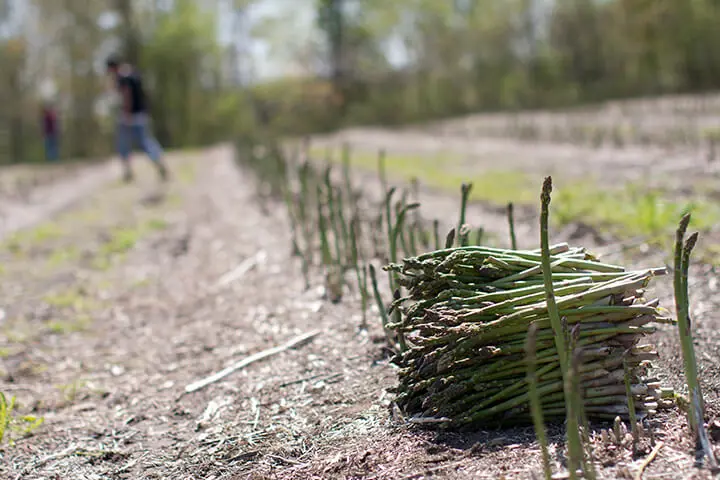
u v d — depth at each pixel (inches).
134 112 534.6
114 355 171.3
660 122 626.5
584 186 312.7
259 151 611.8
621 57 1469.0
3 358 172.2
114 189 517.0
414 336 111.1
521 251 112.3
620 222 237.0
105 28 1609.3
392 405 121.3
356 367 142.0
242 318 184.5
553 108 1174.3
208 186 502.0
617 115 781.9
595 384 104.1
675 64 1182.3
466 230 126.3
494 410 106.5
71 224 364.8
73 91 1567.4
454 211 297.7
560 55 1606.8
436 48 1982.0
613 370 104.5
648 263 194.9
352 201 260.7
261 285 213.2
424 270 112.3
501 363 106.0
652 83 1199.6
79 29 1558.8
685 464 91.2
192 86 1800.0
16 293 230.8
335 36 1822.1
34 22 1534.2
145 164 821.9
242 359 156.6
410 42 1990.7
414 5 1895.9
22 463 120.8
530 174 383.6
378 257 216.8
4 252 299.9
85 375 159.9
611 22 1464.1
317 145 863.7
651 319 102.7
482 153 555.8
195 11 1742.1
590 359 103.4
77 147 1557.6
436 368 110.0
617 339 103.9
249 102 1782.7
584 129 636.7
